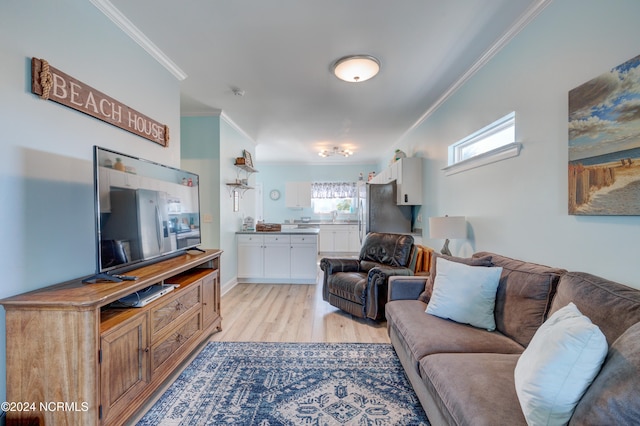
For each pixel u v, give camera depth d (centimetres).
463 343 161
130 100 212
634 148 124
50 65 151
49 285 150
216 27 207
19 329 127
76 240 167
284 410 170
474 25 203
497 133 248
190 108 371
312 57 247
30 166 142
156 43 227
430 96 329
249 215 549
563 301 137
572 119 156
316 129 471
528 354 111
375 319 290
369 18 196
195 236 264
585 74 150
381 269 296
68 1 162
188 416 165
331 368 215
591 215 145
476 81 261
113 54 195
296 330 286
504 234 221
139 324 159
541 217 183
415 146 442
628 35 129
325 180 825
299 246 468
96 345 128
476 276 189
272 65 260
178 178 237
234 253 461
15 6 136
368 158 754
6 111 132
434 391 135
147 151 232
